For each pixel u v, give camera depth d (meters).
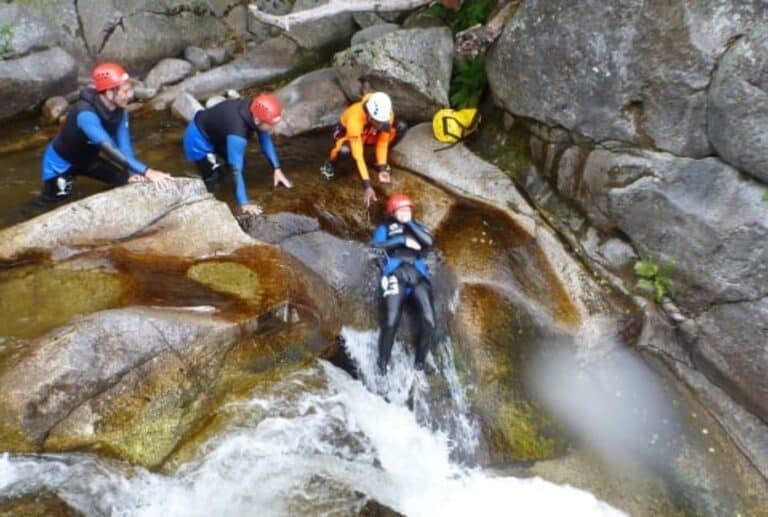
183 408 4.13
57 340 3.86
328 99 7.38
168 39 8.44
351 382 5.06
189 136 5.99
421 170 6.53
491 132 6.79
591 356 5.57
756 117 4.81
